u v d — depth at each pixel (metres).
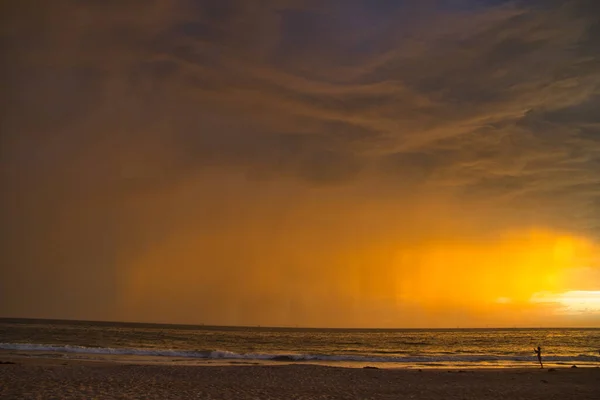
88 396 16.17
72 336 69.50
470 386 22.73
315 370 27.50
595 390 22.14
